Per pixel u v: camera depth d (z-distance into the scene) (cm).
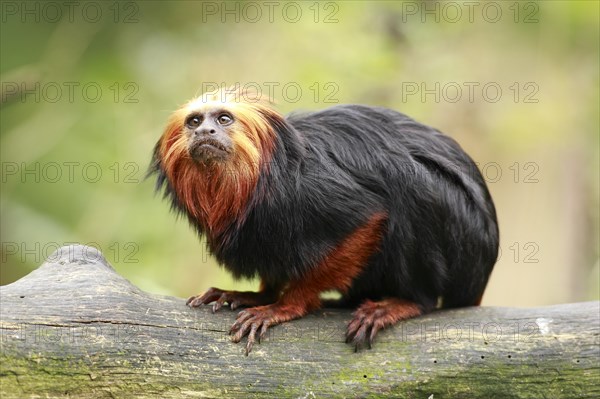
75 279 699
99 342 665
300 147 756
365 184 773
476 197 809
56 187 1725
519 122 1441
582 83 1520
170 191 793
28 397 639
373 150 789
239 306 764
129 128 1650
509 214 1469
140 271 1554
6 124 1800
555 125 1460
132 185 1636
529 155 1460
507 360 720
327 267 749
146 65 1655
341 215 743
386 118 827
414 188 775
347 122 804
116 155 1664
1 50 1820
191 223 792
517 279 1476
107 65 1753
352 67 1497
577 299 1534
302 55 1534
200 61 1603
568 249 1502
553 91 1470
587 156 1552
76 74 1731
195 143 741
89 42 1667
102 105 1717
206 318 720
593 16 1480
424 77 1487
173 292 1554
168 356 684
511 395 716
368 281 816
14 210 1631
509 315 762
